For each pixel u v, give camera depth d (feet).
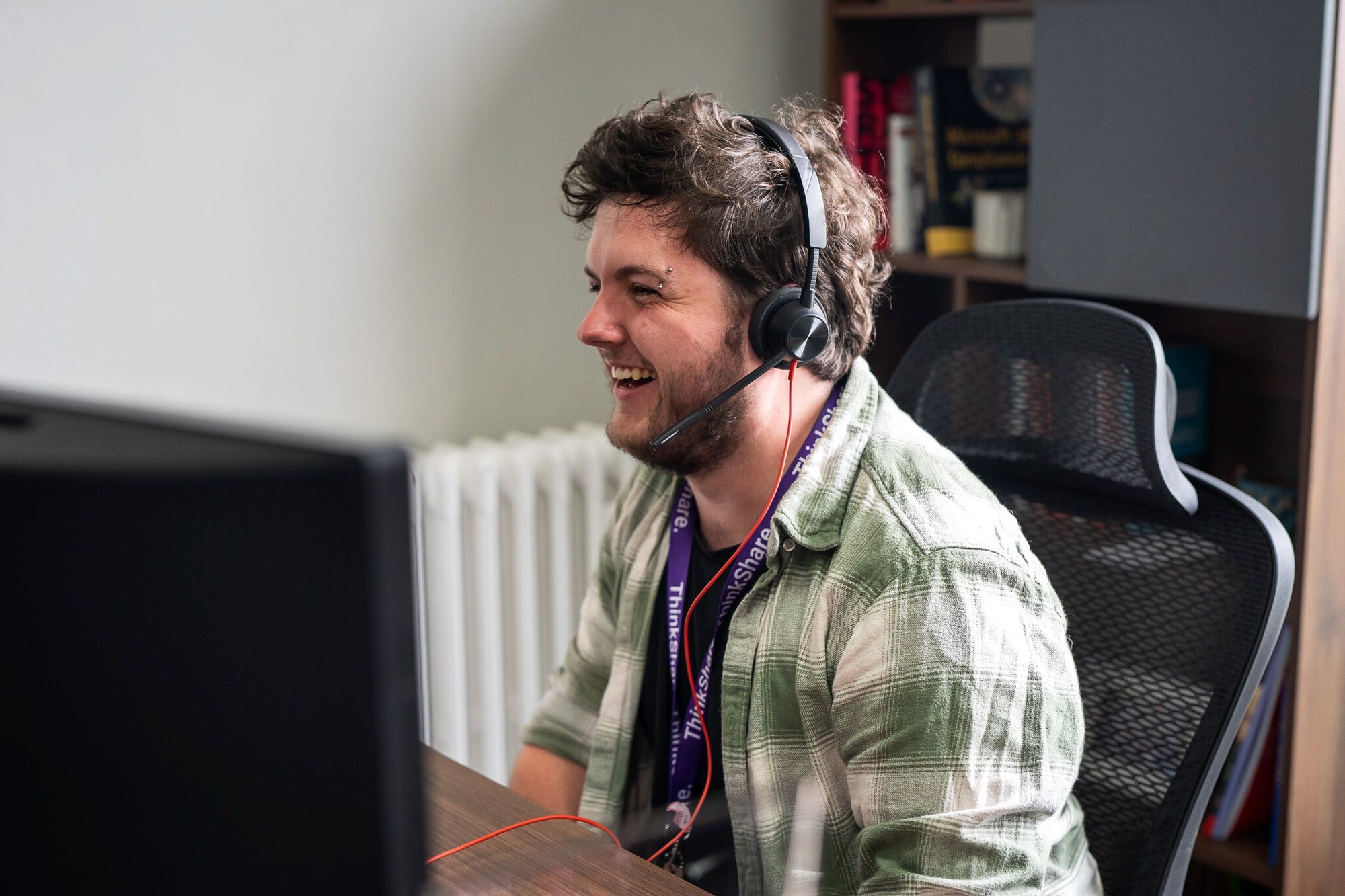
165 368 6.01
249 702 1.51
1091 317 3.76
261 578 1.47
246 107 6.04
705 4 7.61
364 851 1.49
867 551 3.06
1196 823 3.32
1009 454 3.97
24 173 5.53
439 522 6.31
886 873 2.74
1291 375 6.49
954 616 2.86
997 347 4.01
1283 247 5.18
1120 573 3.66
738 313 3.26
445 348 6.93
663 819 3.61
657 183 3.20
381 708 1.45
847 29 7.29
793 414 3.42
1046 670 2.90
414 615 1.47
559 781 4.01
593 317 3.34
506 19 6.82
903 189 7.14
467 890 2.78
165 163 5.86
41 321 5.66
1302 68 5.03
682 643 3.58
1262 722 5.93
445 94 6.66
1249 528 3.40
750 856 3.27
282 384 6.38
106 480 1.53
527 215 7.10
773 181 3.25
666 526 3.82
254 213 6.15
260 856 1.56
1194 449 6.71
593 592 4.10
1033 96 6.05
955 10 6.59
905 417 3.53
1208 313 6.77
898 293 7.48
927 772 2.78
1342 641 5.65
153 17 5.72
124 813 1.62
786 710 3.20
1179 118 5.46
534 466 6.64
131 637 1.56
